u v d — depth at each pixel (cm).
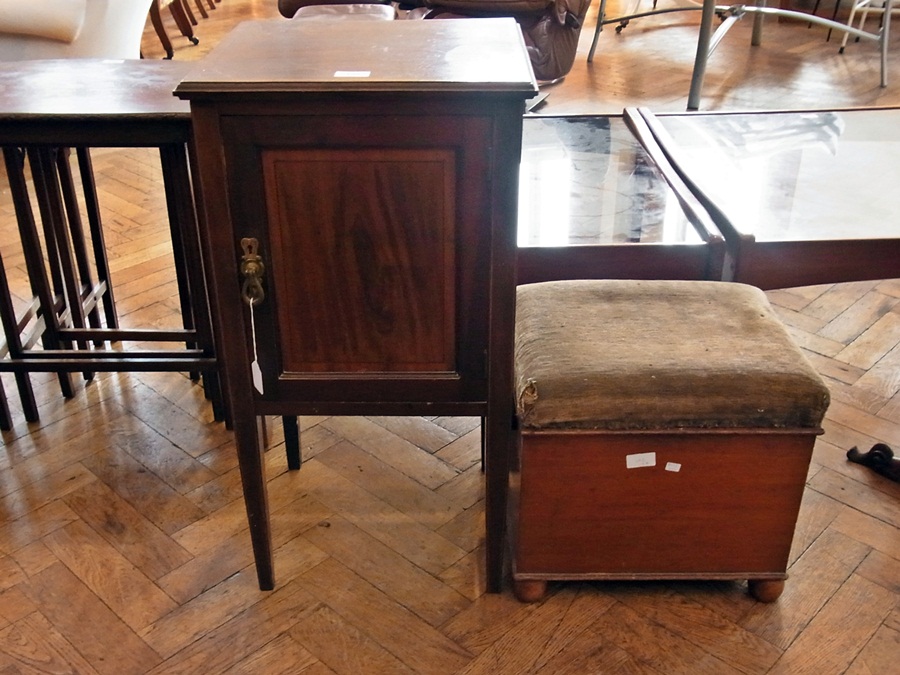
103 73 178
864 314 235
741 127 222
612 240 168
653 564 144
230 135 112
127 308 239
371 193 116
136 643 140
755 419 131
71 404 201
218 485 175
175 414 198
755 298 149
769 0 528
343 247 120
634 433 131
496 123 111
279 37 131
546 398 129
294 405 132
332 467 180
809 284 165
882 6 485
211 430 192
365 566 155
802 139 218
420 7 394
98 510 168
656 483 136
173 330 189
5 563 155
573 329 140
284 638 140
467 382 130
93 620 144
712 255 165
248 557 157
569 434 131
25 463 181
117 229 285
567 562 143
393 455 184
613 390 129
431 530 163
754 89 407
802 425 131
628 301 147
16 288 245
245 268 120
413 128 112
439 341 128
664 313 144
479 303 124
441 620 144
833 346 221
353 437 190
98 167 337
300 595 149
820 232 166
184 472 179
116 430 192
